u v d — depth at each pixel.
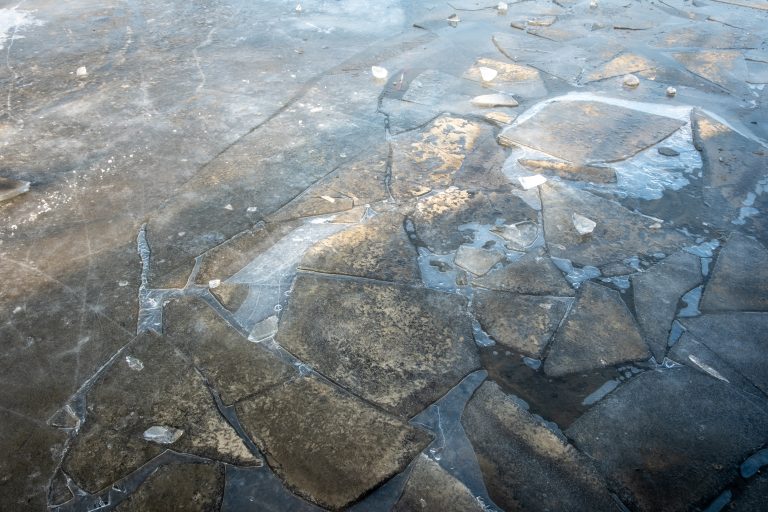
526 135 2.83
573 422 1.55
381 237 2.16
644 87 3.35
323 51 3.74
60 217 2.25
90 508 1.36
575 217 2.23
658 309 1.88
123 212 2.28
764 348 1.75
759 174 2.56
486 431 1.53
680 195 2.43
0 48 3.69
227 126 2.88
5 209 2.29
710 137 2.85
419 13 4.41
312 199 2.36
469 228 2.22
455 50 3.79
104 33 3.95
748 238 2.20
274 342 1.76
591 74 3.48
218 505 1.37
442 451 1.48
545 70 3.53
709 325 1.82
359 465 1.45
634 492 1.39
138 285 1.96
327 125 2.90
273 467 1.44
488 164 2.62
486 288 1.95
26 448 1.48
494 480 1.42
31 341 1.75
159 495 1.39
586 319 1.84
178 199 2.35
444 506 1.37
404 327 1.81
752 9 4.59
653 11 4.55
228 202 2.34
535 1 4.74
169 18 4.22
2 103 3.05
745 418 1.56
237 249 2.10
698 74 3.51
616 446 1.49
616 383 1.65
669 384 1.64
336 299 1.90
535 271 2.02
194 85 3.27
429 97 3.19
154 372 1.67
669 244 2.16
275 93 3.20
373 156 2.65
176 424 1.54
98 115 2.95
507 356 1.73
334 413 1.56
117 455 1.47
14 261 2.04
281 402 1.59
